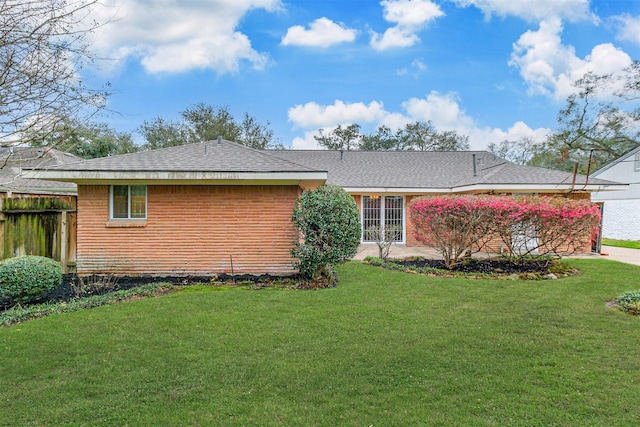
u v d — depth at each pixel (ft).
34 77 13.78
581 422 9.64
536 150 113.50
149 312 18.95
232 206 29.86
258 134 110.22
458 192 51.21
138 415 10.02
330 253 25.94
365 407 10.37
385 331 16.39
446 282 26.53
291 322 17.60
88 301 20.72
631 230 65.87
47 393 11.16
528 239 33.01
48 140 15.89
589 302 21.06
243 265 29.91
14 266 20.33
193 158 30.86
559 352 14.05
